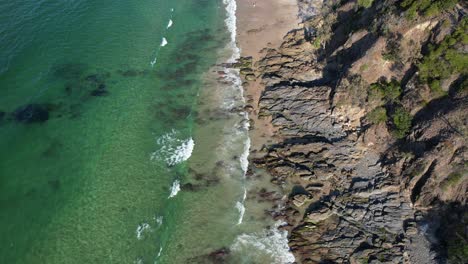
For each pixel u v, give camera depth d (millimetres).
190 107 56000
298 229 43156
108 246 40750
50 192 44531
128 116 53812
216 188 46781
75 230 41719
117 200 44750
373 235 42188
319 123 53062
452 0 48562
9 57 57812
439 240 41250
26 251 39594
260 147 51188
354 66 53438
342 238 42094
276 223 43750
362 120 51750
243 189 46812
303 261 40531
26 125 50312
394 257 40219
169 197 45562
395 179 46281
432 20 49750
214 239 42156
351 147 50156
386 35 52625
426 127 45812
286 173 48125
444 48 47656
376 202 44875
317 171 48000
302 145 50438
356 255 40625
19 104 52594
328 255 40844
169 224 43094
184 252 40906
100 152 49188
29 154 47562
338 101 53531
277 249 41500
